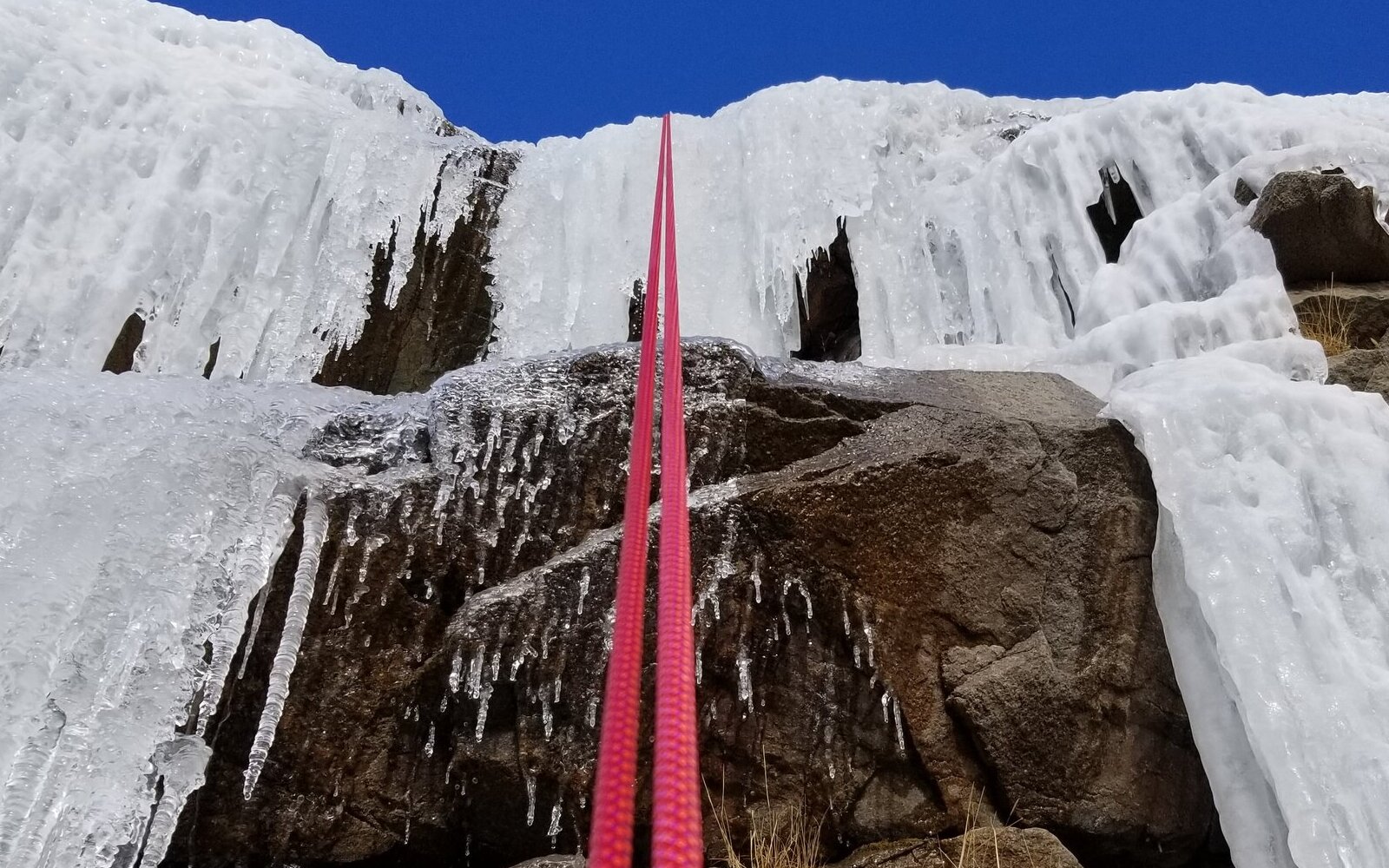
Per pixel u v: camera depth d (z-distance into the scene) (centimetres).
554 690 291
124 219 630
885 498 328
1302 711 284
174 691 269
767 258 726
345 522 306
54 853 240
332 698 291
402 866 294
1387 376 466
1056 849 281
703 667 300
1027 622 324
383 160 711
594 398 346
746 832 290
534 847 288
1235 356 439
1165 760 311
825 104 783
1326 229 535
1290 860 277
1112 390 422
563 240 759
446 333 707
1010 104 852
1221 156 636
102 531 280
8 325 571
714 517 313
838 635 311
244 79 754
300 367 652
